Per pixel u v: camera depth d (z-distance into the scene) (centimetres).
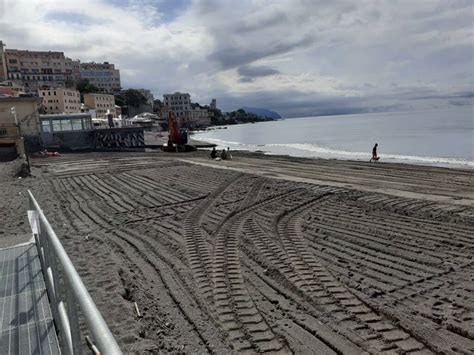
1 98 4038
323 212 1223
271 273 765
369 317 580
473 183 1742
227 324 580
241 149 4950
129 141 4731
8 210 1341
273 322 581
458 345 500
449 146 4072
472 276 699
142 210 1374
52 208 1427
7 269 582
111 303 628
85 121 4738
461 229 970
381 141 5203
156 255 896
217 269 795
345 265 782
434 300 617
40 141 4231
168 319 599
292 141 6431
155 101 17888
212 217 1235
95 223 1218
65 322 274
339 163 2772
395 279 704
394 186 1650
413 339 521
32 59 13050
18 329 399
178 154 3759
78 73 14925
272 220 1161
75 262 834
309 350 509
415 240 905
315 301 638
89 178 2158
